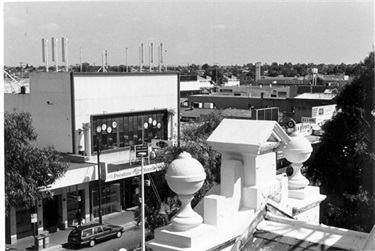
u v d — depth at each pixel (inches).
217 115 657.0
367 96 709.3
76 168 966.4
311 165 738.2
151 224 577.6
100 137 1119.6
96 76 1108.5
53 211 981.2
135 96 1196.5
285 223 142.6
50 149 800.9
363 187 682.8
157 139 1138.7
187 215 135.3
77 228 877.2
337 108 748.6
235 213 145.4
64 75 1061.8
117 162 1134.4
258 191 147.3
